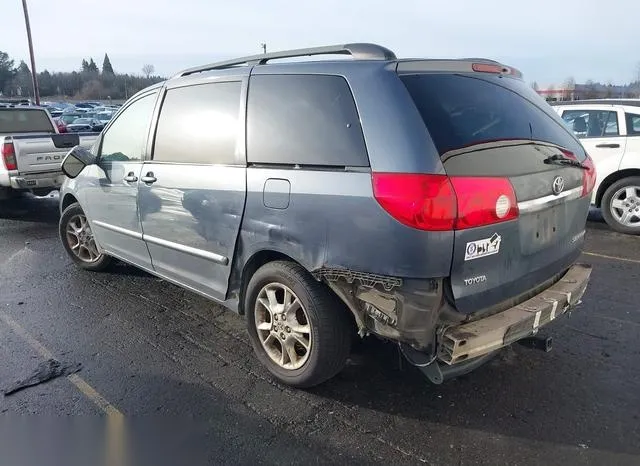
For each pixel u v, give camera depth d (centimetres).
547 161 307
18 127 1051
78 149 491
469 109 288
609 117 743
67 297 494
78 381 345
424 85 280
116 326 429
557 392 327
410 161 259
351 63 296
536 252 303
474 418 302
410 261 258
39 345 396
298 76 316
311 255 296
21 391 334
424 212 252
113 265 576
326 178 288
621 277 540
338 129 289
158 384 341
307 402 320
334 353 309
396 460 270
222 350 387
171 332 417
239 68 357
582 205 345
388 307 270
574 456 271
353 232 275
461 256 261
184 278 405
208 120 369
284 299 325
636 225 718
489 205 266
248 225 332
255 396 327
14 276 557
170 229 402
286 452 277
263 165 325
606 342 393
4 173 812
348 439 286
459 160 264
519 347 385
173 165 393
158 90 423
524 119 315
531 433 289
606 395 324
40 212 936
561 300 306
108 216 484
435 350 269
